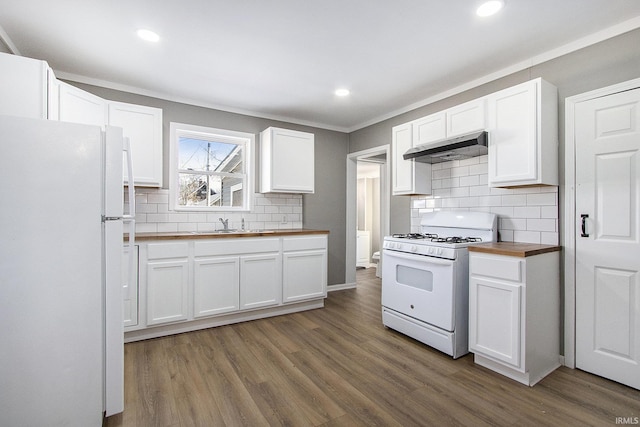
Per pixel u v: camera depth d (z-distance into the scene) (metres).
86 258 1.51
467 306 2.42
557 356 2.27
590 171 2.16
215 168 3.77
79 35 2.22
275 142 3.67
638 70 1.98
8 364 1.38
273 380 2.05
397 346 2.58
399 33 2.21
